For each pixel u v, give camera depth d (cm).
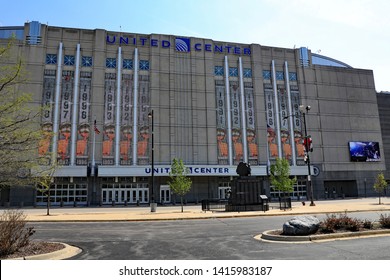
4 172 1208
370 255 834
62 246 1020
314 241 1087
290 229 1166
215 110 4894
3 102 1202
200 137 4750
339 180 5388
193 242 1138
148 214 2456
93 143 4347
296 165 5103
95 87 4509
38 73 4353
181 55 4925
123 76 4653
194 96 4850
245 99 5069
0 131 1125
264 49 5350
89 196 4275
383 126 6038
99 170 4212
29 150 1236
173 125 4681
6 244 878
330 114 5506
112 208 3641
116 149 4419
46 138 1367
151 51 4806
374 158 5622
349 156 5484
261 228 1530
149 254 926
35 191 4122
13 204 4031
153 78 4731
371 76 5962
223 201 3409
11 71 1250
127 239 1234
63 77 4450
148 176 4412
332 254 863
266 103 5150
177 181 3047
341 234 1149
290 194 5019
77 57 4538
